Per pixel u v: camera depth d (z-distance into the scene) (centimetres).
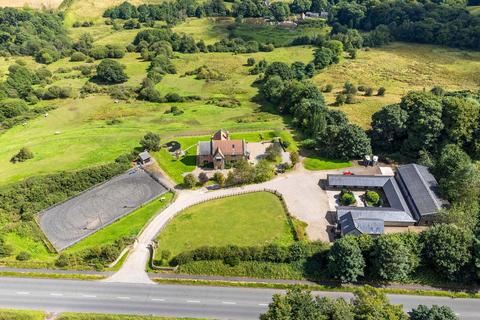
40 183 10981
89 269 8556
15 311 7500
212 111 16150
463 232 7869
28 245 9362
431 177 10281
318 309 6353
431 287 7850
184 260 8475
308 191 10756
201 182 11225
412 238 8138
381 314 6203
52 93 17662
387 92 17100
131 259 8781
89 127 14912
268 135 13538
